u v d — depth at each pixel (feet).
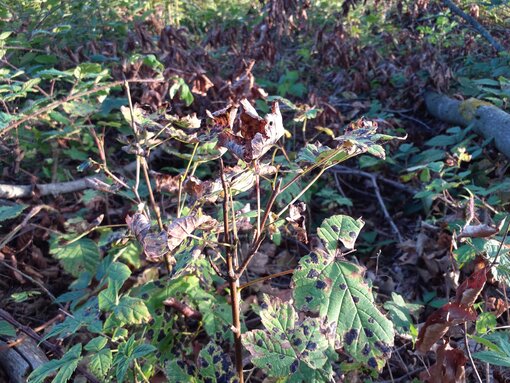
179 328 7.13
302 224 5.63
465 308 5.58
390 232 11.16
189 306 7.20
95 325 5.74
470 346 7.28
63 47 13.12
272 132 4.41
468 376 7.02
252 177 5.51
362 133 5.07
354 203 12.32
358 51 14.98
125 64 10.93
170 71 11.89
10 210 8.45
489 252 6.40
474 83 14.05
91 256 8.35
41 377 5.18
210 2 19.20
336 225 5.41
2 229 9.93
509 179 10.75
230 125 4.93
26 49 12.56
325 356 5.05
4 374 7.15
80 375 7.02
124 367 5.06
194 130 11.47
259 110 13.80
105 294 5.82
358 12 17.42
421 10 16.76
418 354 6.77
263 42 14.19
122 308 5.72
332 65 15.01
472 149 11.86
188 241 6.50
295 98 14.89
